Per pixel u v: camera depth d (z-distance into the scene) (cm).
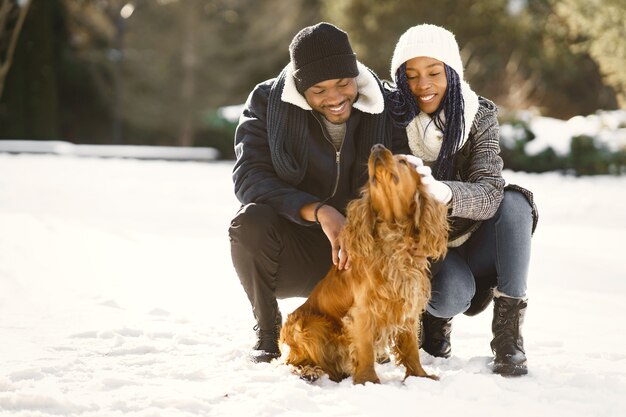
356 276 402
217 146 3834
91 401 362
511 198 429
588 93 3866
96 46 4322
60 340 499
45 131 3628
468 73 3578
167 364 432
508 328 420
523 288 422
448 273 436
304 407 356
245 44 4375
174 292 701
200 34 4322
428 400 365
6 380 388
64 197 1576
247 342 481
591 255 935
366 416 344
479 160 445
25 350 468
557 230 1179
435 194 404
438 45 440
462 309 443
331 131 471
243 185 466
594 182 2225
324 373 420
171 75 4378
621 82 2344
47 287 715
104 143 4359
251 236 443
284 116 462
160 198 1609
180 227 1158
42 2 3616
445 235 405
